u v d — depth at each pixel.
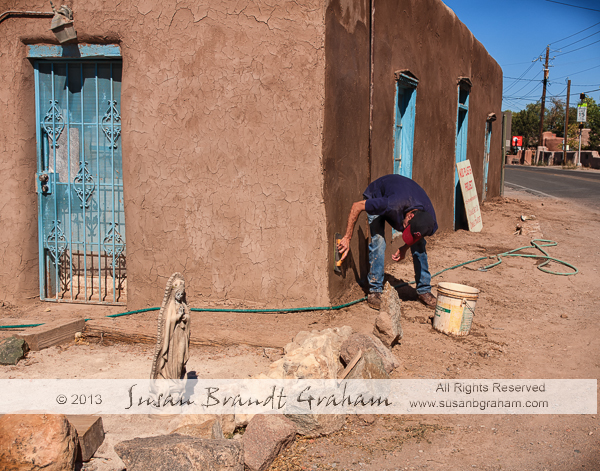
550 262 8.23
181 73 5.48
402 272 7.39
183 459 2.74
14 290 6.09
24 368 4.34
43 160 6.10
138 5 5.48
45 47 5.80
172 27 5.45
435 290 6.62
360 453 3.31
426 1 8.70
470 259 8.33
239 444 2.96
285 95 5.36
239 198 5.51
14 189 5.98
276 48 5.33
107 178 6.05
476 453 3.32
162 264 5.70
